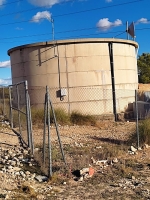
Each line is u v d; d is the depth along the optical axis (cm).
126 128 1424
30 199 554
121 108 1842
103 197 565
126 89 1886
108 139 1152
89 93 1755
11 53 1984
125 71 1888
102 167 768
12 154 879
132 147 944
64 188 622
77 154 898
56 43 1734
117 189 609
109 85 1800
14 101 1941
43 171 720
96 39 1753
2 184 620
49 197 567
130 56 1944
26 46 1803
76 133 1298
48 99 696
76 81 1745
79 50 1744
